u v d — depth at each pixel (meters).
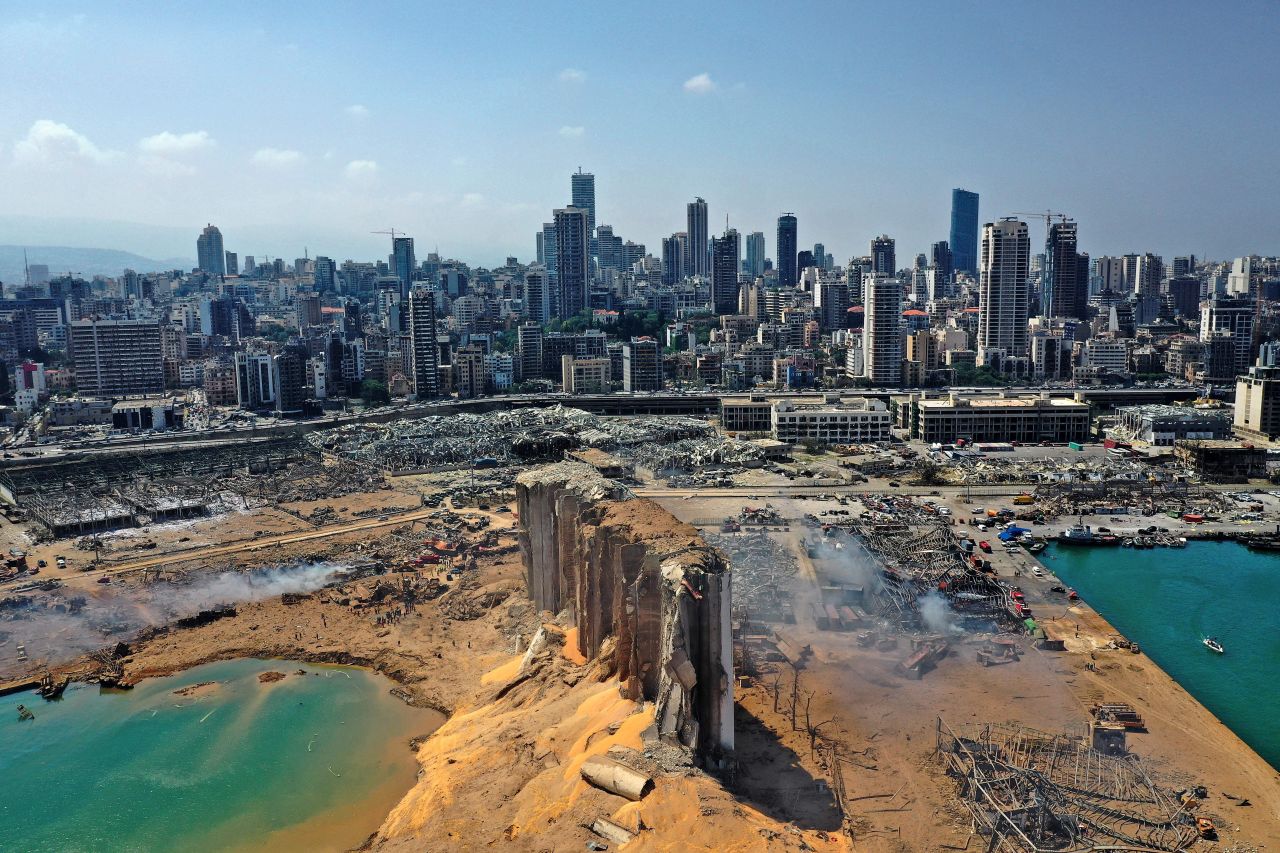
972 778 139.50
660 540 159.25
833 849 125.19
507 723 159.12
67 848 140.88
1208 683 183.38
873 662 184.75
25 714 178.12
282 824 145.12
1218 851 125.75
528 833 125.06
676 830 119.19
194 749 166.38
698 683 144.12
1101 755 148.88
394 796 151.12
